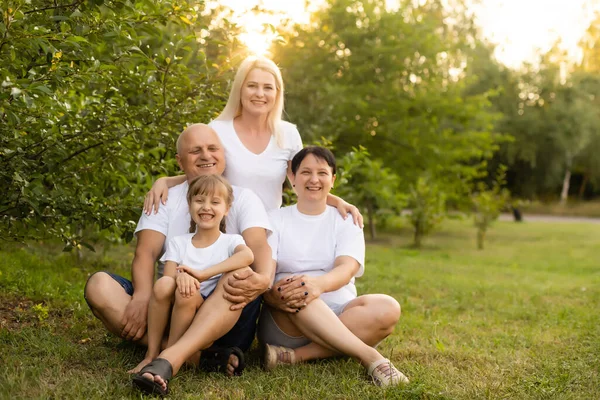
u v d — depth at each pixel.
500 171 15.85
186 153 3.43
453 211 25.64
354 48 13.82
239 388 2.94
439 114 14.75
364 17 14.05
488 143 15.92
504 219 26.78
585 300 6.41
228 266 3.07
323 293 3.37
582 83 31.61
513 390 3.04
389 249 13.16
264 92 3.60
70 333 3.68
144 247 3.34
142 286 3.22
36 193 3.51
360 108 13.45
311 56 13.19
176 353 2.87
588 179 37.50
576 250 14.62
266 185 3.65
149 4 3.62
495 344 4.20
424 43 14.22
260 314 3.56
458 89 15.16
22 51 3.33
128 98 4.54
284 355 3.32
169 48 4.00
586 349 3.95
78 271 5.79
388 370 3.07
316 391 2.92
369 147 14.74
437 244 15.38
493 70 30.42
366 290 6.55
